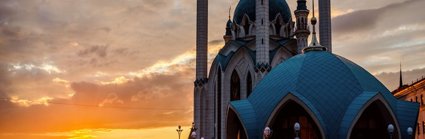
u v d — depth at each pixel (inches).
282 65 2397.9
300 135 2135.8
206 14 3617.1
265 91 2268.7
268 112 2149.4
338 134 2046.0
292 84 2187.5
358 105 2057.1
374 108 2133.4
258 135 2162.9
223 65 3282.5
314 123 2103.8
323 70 2223.2
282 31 3472.0
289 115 2169.0
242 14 3518.7
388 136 2118.6
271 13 3467.0
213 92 3415.4
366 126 2130.9
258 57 3093.0
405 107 2199.8
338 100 2110.0
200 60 3540.8
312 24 2503.7
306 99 2114.9
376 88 2219.5
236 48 3351.4
